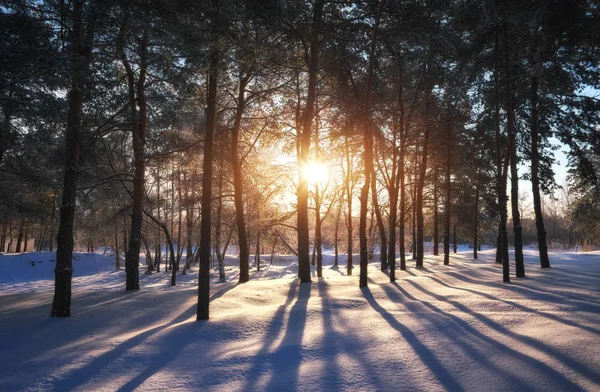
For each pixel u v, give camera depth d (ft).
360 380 17.13
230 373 18.71
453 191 119.24
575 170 64.23
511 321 24.68
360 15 53.47
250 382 17.54
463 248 224.53
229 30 31.42
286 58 60.34
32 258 110.73
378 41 53.98
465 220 130.82
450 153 87.04
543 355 18.37
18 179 61.36
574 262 69.00
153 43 32.55
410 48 54.54
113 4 29.01
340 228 152.25
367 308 32.63
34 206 81.15
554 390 15.07
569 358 17.80
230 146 73.41
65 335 27.07
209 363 20.27
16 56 23.00
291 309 32.17
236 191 66.08
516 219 50.19
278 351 21.45
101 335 26.96
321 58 63.21
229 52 34.19
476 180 100.12
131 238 52.65
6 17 24.38
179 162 62.39
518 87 58.39
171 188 101.19
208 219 30.94
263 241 121.49
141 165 52.70
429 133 78.48
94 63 30.68
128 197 84.64
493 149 84.69
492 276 52.80
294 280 58.65
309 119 57.26
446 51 50.34
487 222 138.10
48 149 45.39
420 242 77.51
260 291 45.98
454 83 56.24
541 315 25.73
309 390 16.43
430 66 60.34
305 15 52.08
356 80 66.33
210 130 32.27
